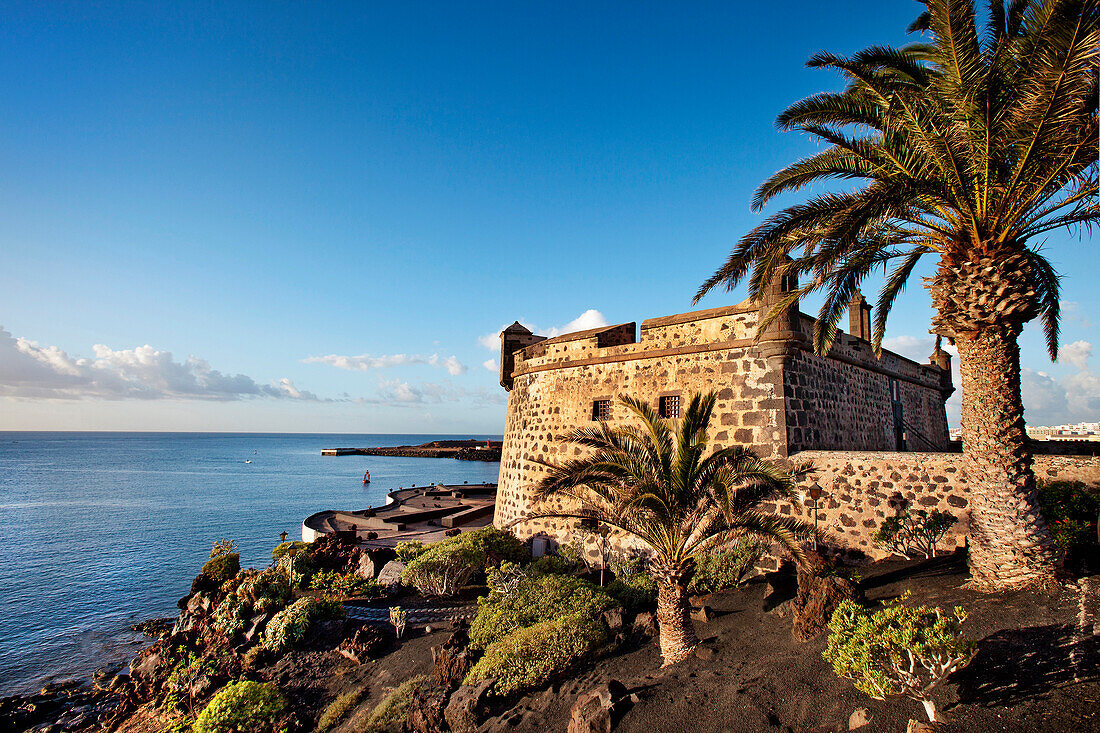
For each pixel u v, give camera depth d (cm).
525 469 2220
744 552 1489
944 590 993
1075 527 998
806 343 1673
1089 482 1210
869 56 992
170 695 1542
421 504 3888
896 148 942
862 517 1406
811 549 1462
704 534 1062
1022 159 849
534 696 1053
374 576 2008
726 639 1091
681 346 1805
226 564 2461
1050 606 802
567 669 1117
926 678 646
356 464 13300
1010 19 905
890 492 1374
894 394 2427
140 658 1916
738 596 1366
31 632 2514
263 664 1509
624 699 891
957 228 983
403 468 11825
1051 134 826
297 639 1545
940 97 919
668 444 1076
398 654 1402
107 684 2005
